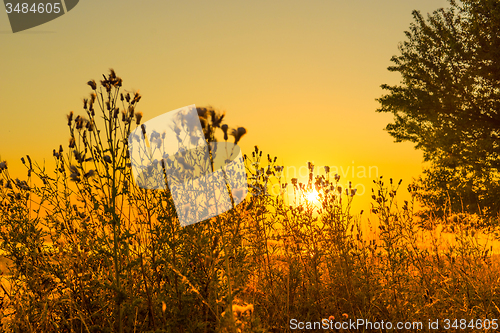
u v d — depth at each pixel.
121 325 2.77
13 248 3.32
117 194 2.88
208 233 3.17
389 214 3.97
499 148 12.70
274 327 3.45
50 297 3.39
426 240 4.25
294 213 4.16
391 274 3.92
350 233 4.29
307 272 4.16
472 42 13.61
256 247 3.83
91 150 3.11
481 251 4.09
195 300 2.97
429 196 12.52
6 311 3.34
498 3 12.77
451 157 13.20
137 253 3.13
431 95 13.83
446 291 3.79
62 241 3.40
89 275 3.30
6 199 3.47
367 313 3.68
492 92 13.37
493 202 11.74
